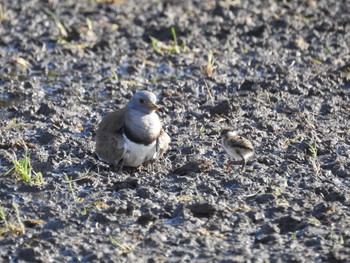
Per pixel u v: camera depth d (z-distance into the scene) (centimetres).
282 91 2294
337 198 1616
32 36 2777
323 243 1440
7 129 2052
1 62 2572
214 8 3036
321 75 2397
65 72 2516
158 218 1547
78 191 1684
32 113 2161
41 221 1554
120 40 2750
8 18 2934
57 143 1939
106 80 2430
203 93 2320
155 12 3033
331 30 2828
